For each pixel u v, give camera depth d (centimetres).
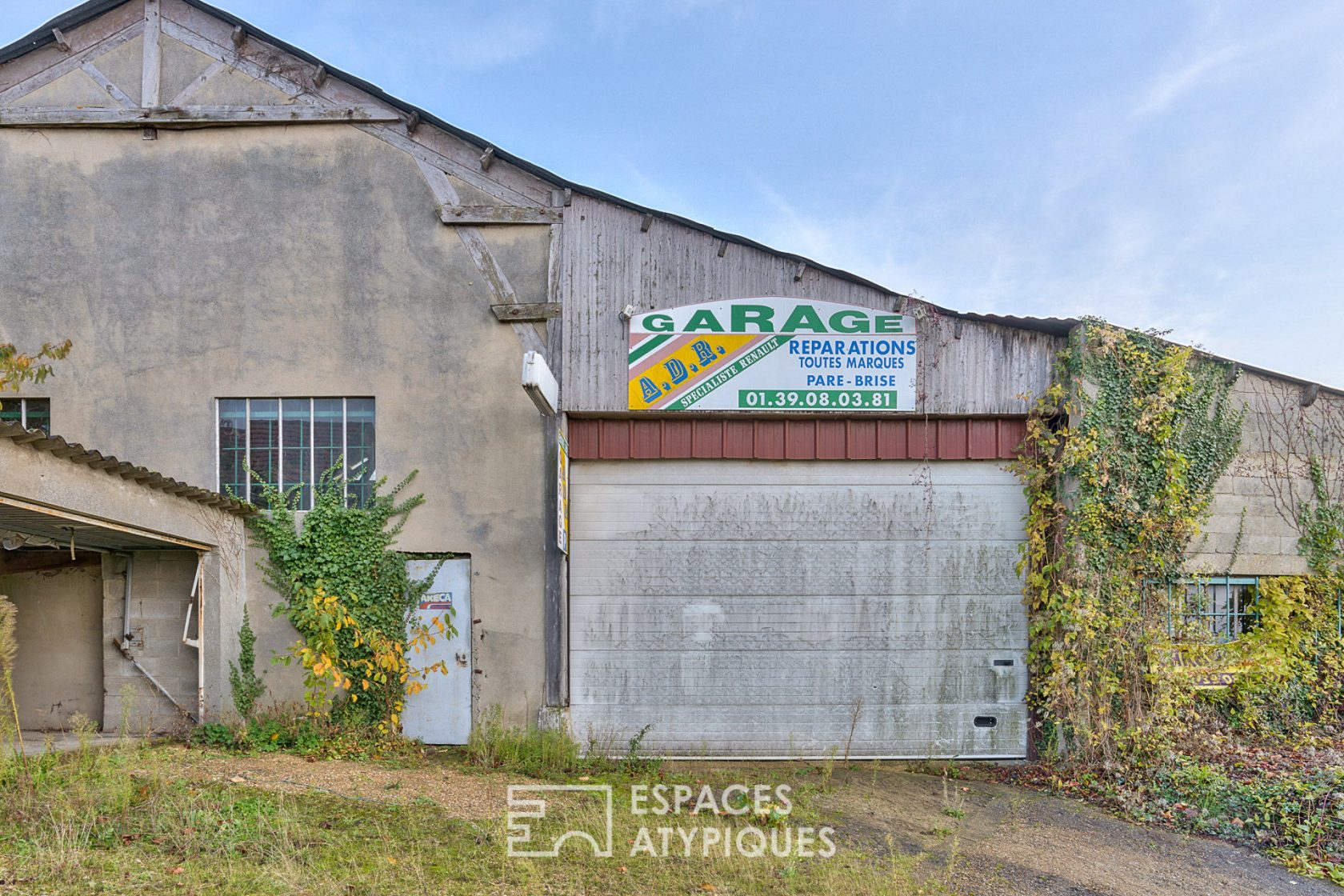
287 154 829
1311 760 759
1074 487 796
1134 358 803
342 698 785
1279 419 878
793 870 502
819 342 816
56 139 827
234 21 823
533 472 809
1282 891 527
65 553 832
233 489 819
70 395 813
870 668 818
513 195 826
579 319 815
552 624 798
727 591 820
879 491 828
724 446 823
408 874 463
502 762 728
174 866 450
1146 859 570
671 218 815
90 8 825
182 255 823
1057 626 801
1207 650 803
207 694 764
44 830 482
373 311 820
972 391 820
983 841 586
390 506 805
